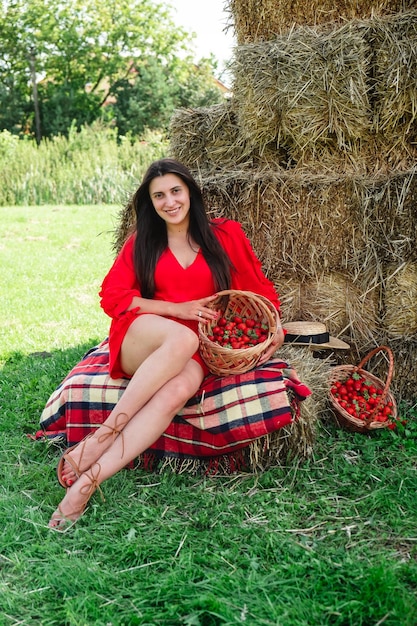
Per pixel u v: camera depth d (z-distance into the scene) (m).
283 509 2.61
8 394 3.94
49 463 3.08
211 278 3.10
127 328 2.92
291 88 3.51
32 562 2.27
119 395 3.02
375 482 2.84
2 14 31.05
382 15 3.56
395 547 2.33
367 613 1.93
